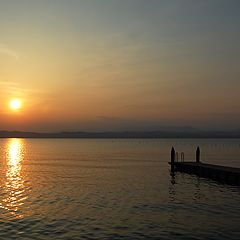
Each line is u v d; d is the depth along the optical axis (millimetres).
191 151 146250
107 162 82938
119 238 21594
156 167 69438
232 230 23250
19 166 72812
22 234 22438
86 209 29734
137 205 31484
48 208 30094
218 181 47875
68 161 86625
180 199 34531
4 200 33844
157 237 21766
